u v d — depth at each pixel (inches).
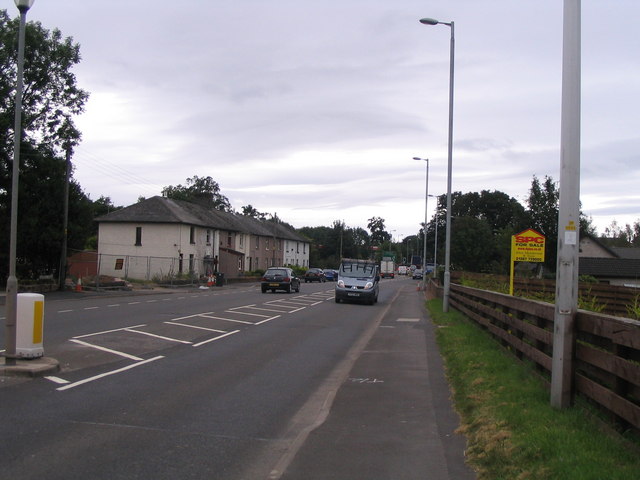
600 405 213.9
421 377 355.9
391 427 241.9
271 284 1428.4
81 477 179.9
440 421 250.8
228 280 2000.5
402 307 1050.1
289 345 505.4
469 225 2081.7
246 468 191.9
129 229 1948.8
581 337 230.4
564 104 237.8
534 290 792.3
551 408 231.1
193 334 551.8
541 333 285.4
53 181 1179.3
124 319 656.4
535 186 1261.1
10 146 1108.5
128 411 262.1
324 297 1298.0
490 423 223.5
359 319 789.9
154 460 197.8
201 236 2091.5
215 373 362.6
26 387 303.0
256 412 268.2
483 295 518.6
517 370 310.2
